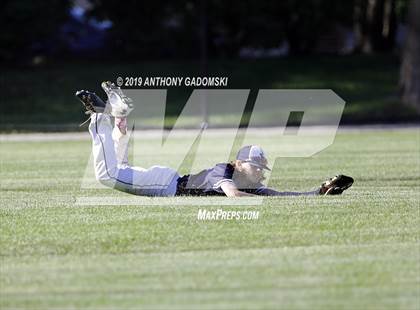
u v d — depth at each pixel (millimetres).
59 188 41781
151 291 23062
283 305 21797
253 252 26828
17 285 23734
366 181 43719
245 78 122562
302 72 126812
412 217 32000
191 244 27844
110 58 137500
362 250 27031
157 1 134750
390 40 147250
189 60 132500
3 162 57562
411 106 113500
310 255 26422
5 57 131250
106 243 28062
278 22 140000
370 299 22219
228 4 134375
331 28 147750
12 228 30547
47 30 129875
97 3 135875
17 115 108438
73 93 116562
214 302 22094
